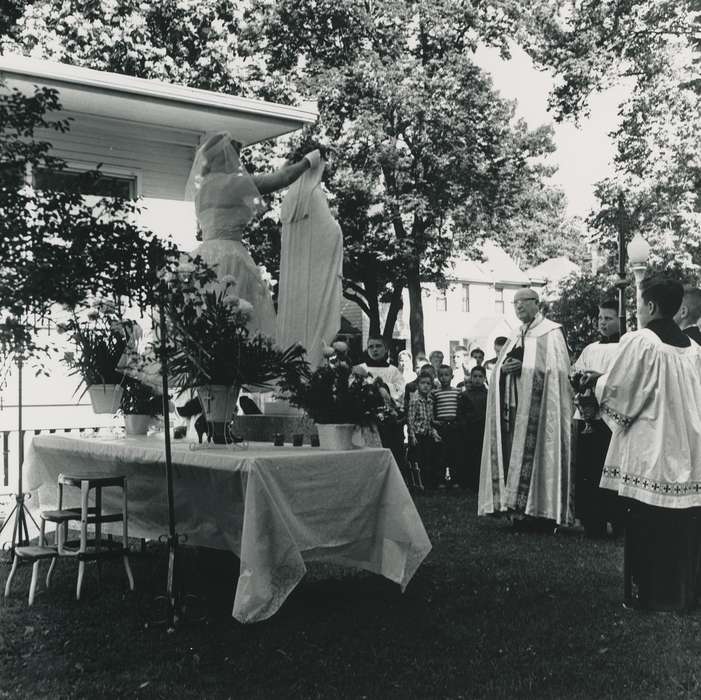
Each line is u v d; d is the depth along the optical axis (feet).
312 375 20.65
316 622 18.47
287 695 14.42
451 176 97.71
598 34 73.77
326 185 92.63
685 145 72.54
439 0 94.73
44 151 12.66
